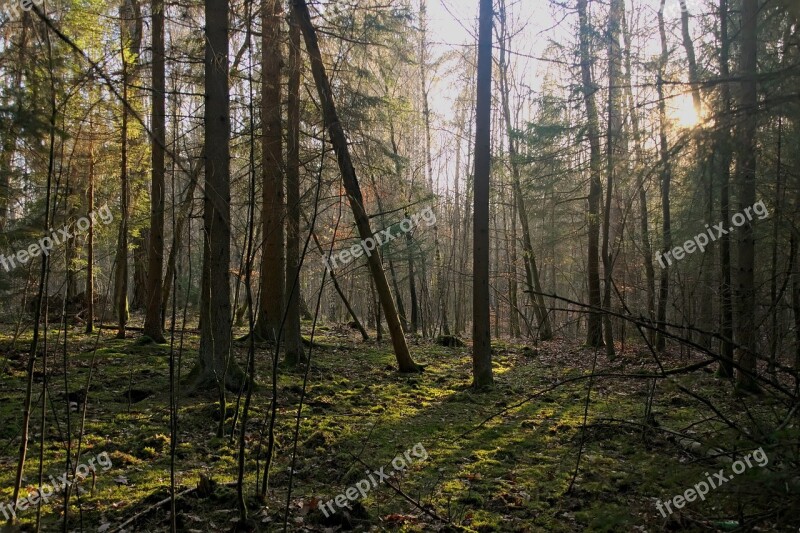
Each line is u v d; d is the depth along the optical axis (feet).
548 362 41.29
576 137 40.32
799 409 9.48
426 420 22.77
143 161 34.96
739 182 10.06
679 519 10.66
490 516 13.46
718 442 10.23
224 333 24.94
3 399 21.90
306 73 30.94
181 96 27.02
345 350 42.75
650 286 37.22
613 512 12.85
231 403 23.20
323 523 12.80
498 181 61.16
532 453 18.47
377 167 33.37
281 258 36.40
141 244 44.37
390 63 34.09
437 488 15.30
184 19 27.71
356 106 28.91
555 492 14.90
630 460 17.01
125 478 15.06
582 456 17.83
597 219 43.27
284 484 15.16
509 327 91.20
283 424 21.03
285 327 33.06
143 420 20.40
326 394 26.94
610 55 39.11
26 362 28.45
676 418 22.02
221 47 23.02
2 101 10.71
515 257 70.69
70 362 29.63
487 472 16.63
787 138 10.74
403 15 31.35
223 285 24.38
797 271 14.76
